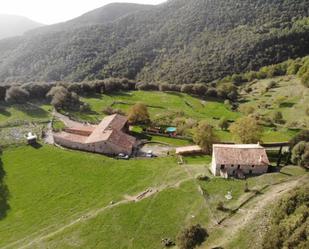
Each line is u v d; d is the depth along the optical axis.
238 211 65.19
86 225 70.31
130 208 73.44
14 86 154.88
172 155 101.81
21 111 141.88
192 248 56.84
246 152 83.75
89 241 66.00
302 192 54.59
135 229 67.19
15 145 109.56
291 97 167.88
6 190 87.62
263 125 134.00
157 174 87.56
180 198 73.75
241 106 166.38
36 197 83.94
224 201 69.56
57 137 110.50
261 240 52.03
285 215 52.38
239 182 76.94
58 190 85.75
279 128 128.75
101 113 146.62
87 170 93.56
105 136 104.56
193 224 60.62
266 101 172.75
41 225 73.88
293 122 132.88
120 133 109.44
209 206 68.50
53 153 103.88
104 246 64.25
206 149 103.00
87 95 176.00
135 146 110.88
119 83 190.38
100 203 78.25
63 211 77.50
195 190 75.62
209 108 166.25
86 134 116.25
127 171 91.00
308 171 78.94
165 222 67.38
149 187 81.31
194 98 183.38
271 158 94.06
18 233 72.31
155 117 144.88
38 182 90.00
